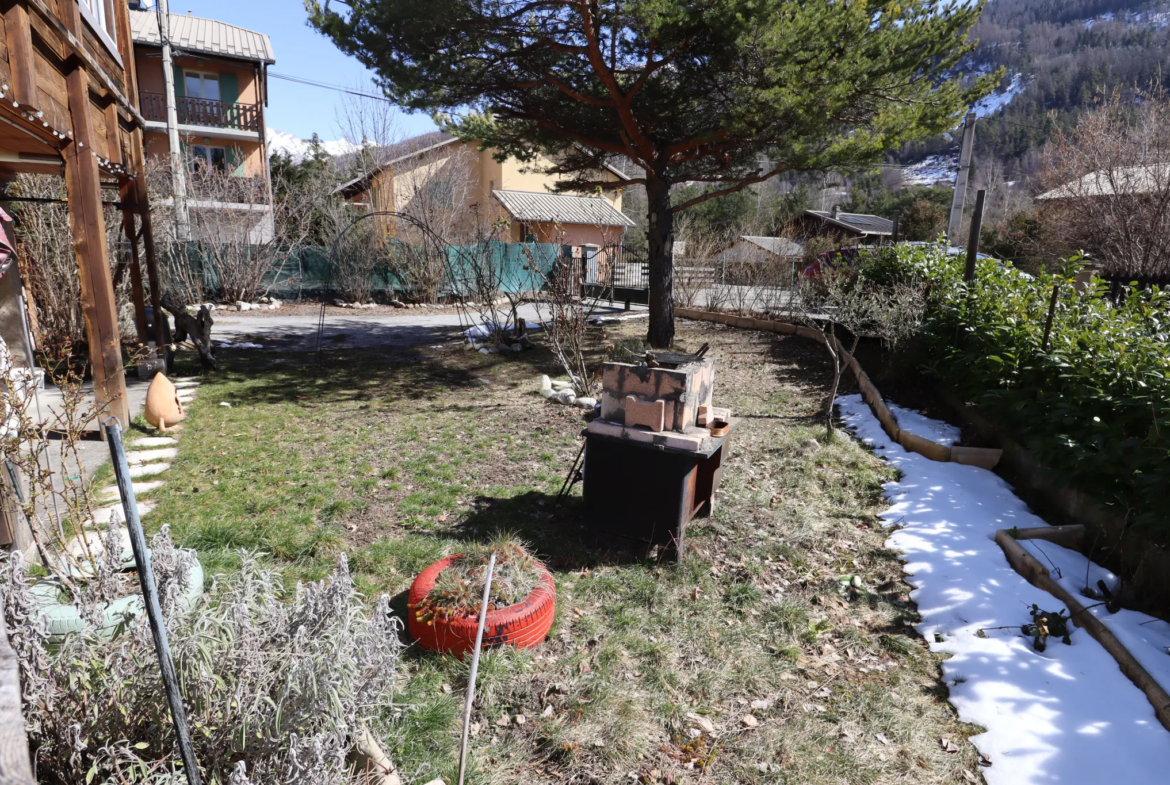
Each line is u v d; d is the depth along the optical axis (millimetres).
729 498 5695
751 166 13094
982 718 3234
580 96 10875
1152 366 4340
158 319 10391
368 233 21672
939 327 7992
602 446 4531
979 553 4676
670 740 3102
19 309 7895
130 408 8039
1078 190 14680
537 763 2938
